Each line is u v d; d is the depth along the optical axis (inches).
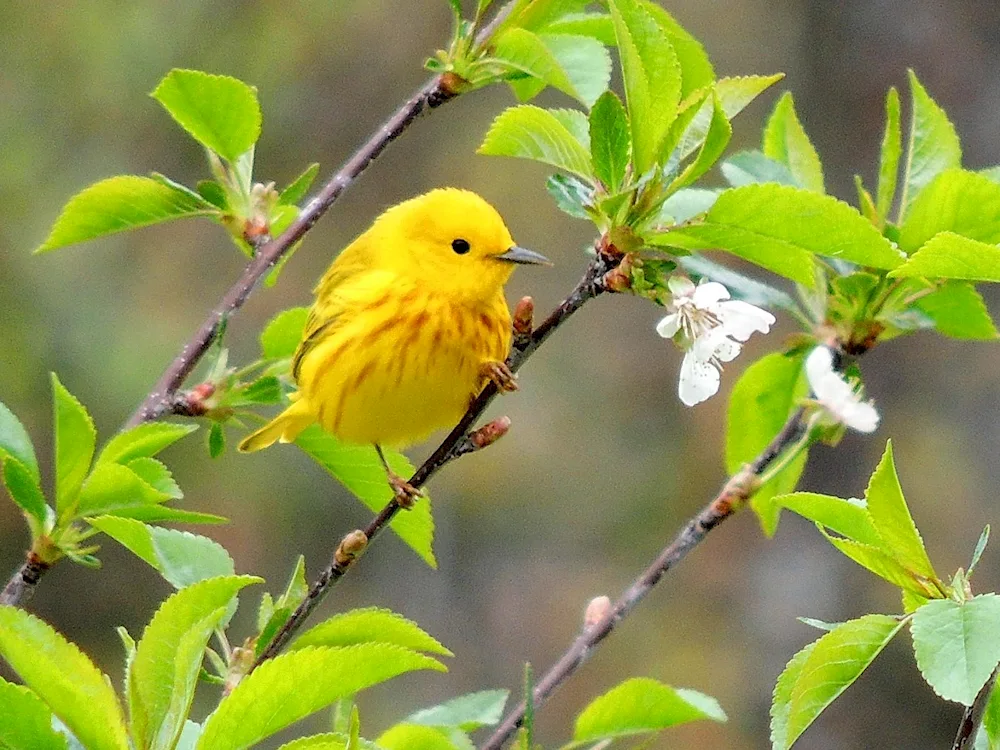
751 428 252.8
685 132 196.5
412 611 670.5
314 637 194.1
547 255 681.6
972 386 645.9
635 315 689.0
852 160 682.8
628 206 188.7
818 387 186.2
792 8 698.2
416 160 692.7
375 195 685.9
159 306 641.6
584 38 230.8
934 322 227.5
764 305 230.7
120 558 642.8
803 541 661.3
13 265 629.6
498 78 229.9
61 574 636.1
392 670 157.3
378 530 216.4
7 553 624.4
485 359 276.5
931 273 185.0
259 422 245.4
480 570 671.1
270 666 150.3
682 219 225.8
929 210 211.9
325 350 274.2
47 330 621.6
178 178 669.3
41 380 612.4
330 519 637.3
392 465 282.8
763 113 692.7
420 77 687.1
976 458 637.9
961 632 162.1
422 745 198.7
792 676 185.2
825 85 690.8
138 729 152.9
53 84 665.6
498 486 671.1
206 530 617.0
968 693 157.2
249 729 153.7
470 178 687.1
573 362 682.8
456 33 229.5
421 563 676.1
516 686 652.7
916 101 230.1
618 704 206.5
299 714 155.9
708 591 661.3
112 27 671.8
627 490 671.1
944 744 625.3
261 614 203.8
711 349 187.8
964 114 671.1
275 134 679.1
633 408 680.4
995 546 621.3
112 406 611.5
